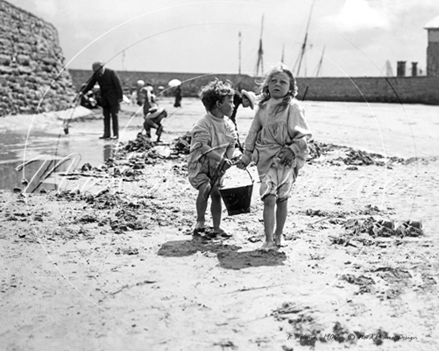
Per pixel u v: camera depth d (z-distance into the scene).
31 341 3.77
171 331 3.91
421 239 6.18
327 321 4.11
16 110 24.02
